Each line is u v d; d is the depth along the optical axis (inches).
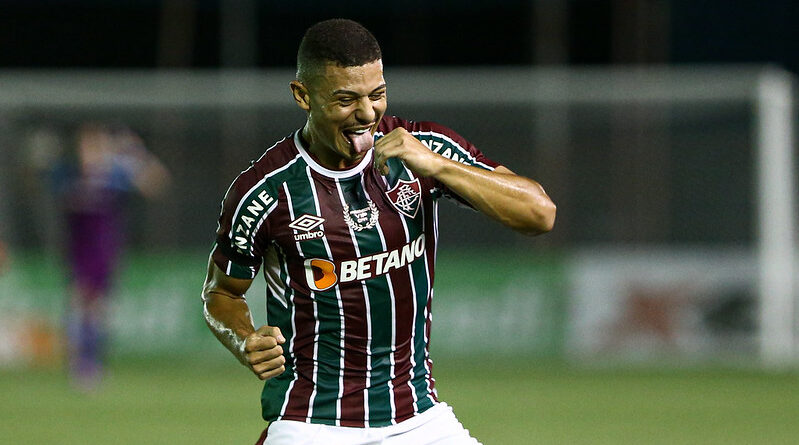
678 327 2096.5
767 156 2166.6
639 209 2180.1
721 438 1230.3
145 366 2114.9
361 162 593.6
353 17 2876.5
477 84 2263.8
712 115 2212.1
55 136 2247.8
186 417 1417.3
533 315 2113.7
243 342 582.6
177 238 2217.0
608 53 2751.0
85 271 1697.8
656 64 2701.8
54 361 2151.8
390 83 2273.6
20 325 2158.0
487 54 2878.9
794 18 2849.4
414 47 2886.3
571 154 2219.5
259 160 600.1
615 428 1306.6
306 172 591.8
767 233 2143.2
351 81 551.8
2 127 2252.7
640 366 2087.8
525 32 2866.6
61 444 1194.6
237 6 2815.0
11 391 1736.0
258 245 603.8
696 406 1519.4
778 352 2095.2
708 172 2180.1
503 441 1202.6
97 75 2541.8
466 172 575.8
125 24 2933.1
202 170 2237.9
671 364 2092.8
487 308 2116.1
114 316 2117.4
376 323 605.0
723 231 2170.3
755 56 2864.2
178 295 2122.3
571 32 2753.4
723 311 2095.2
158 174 1881.2
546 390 1720.0
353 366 608.4
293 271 602.9
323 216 592.4
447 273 2124.8
